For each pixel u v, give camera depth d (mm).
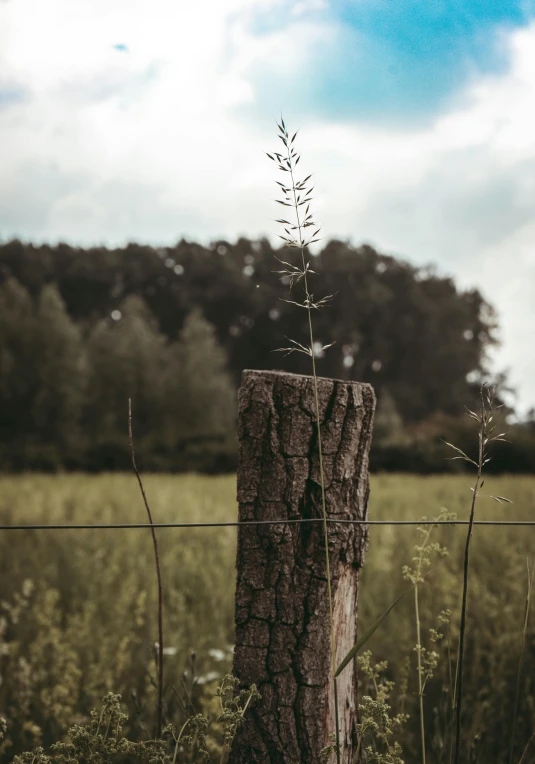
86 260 61125
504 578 5301
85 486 17484
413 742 2910
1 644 3748
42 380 42219
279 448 2086
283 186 1603
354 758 2035
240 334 61094
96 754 1707
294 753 1992
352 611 2145
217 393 45062
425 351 63156
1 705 3330
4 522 11602
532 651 3793
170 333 61500
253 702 2033
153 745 1795
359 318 60312
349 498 2104
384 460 28234
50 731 3119
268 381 2111
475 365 64375
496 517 8703
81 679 3723
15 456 33375
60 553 7680
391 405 52438
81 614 5156
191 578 6164
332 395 2115
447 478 19625
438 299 65312
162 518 11227
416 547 2051
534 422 27016
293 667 2021
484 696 3316
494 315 67375
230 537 7852
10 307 43938
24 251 60531
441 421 30797
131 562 6863
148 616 4926
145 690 3514
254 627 2059
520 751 2904
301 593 2047
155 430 42500
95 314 57562
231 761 2041
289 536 2059
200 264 61281
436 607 4609
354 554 2109
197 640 4254
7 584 6105
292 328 59312
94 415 43594
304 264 1624
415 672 3516
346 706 2105
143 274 61625
